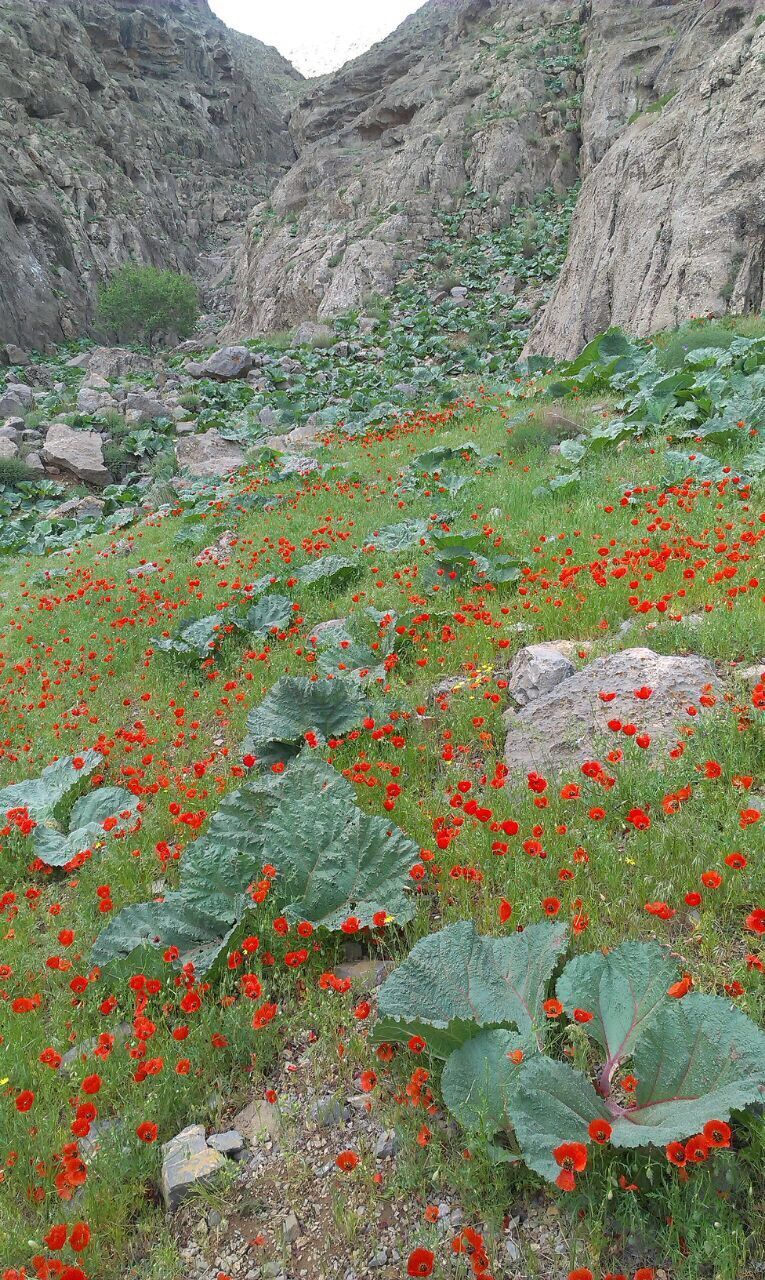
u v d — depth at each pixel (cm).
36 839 490
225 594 898
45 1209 254
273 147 9688
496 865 350
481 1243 195
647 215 2170
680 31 3962
